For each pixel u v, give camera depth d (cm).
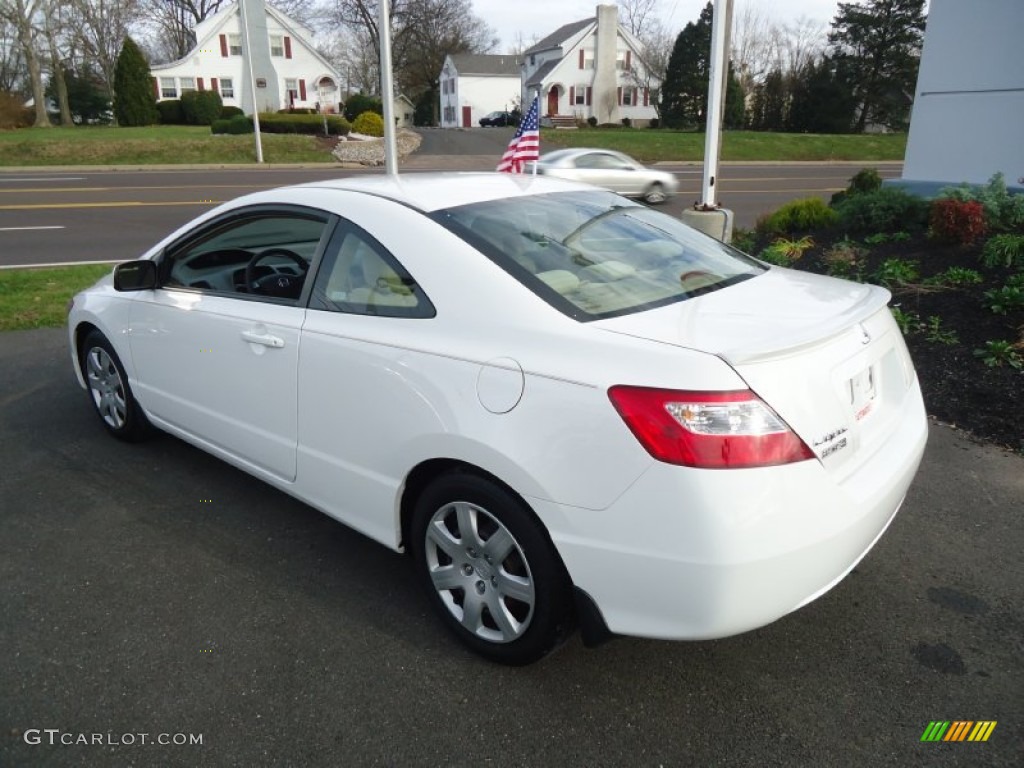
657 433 202
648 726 232
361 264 284
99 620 282
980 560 318
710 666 259
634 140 3634
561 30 6419
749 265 310
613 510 211
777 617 212
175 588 302
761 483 201
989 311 554
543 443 221
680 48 4862
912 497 369
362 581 308
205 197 1752
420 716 237
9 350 605
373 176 342
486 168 2803
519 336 234
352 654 265
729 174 2725
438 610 272
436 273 259
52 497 375
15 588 301
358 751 223
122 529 346
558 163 1667
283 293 320
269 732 230
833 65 5072
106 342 418
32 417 475
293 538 340
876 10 4922
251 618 284
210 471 405
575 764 219
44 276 852
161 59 6406
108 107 5319
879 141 3953
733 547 199
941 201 710
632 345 216
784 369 211
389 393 261
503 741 227
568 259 267
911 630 276
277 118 3316
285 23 5038
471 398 237
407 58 6744
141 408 408
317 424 294
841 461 226
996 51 951
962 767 217
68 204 1616
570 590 235
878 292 276
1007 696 244
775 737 228
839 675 254
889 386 273
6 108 3994
